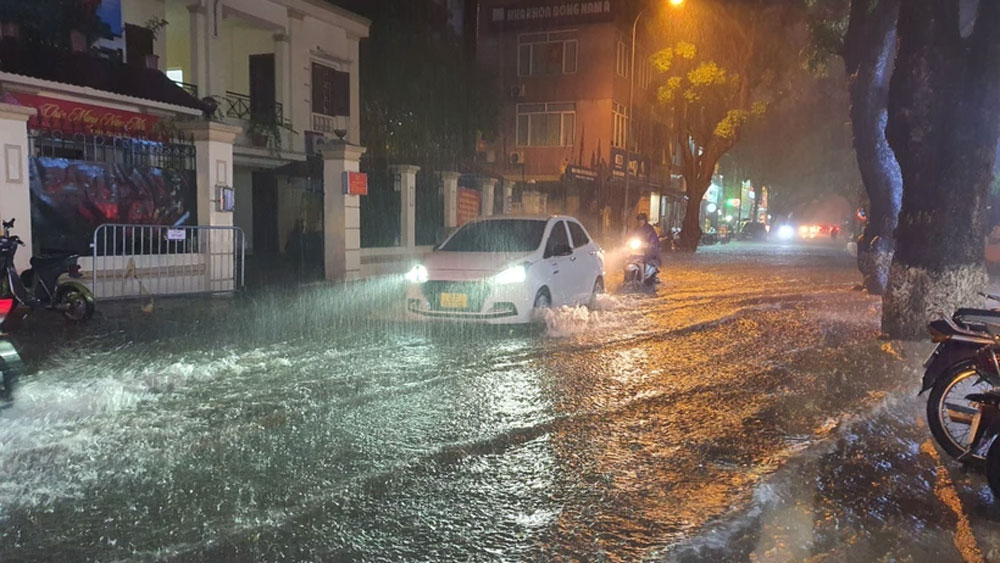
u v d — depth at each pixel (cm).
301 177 2125
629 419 594
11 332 898
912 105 885
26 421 556
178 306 1159
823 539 382
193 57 1870
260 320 1052
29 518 393
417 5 2578
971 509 427
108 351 812
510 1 3678
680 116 3338
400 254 1817
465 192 2164
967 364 497
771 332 1028
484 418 590
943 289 898
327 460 488
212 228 1305
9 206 992
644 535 383
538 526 395
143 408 596
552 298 1065
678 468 482
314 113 2223
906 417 605
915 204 912
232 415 582
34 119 1362
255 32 2102
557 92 3644
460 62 2795
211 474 459
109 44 1697
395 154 2461
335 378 711
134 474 456
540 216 1164
